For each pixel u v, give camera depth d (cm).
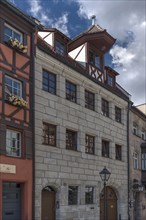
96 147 2489
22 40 1944
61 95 2186
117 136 2777
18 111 1842
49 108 2073
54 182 2055
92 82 2488
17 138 1847
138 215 3080
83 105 2384
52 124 2103
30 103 1933
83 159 2328
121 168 2798
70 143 2262
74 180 2225
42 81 2055
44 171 1983
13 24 1873
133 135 3081
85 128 2378
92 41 2547
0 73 1753
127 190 2866
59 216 2084
